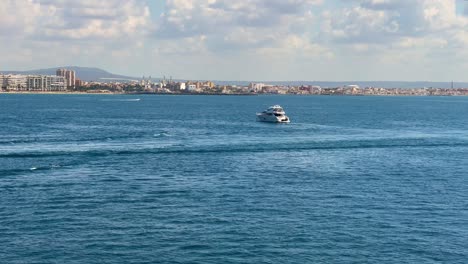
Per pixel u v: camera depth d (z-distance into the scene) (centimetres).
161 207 6262
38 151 10344
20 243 5016
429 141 13338
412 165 9481
